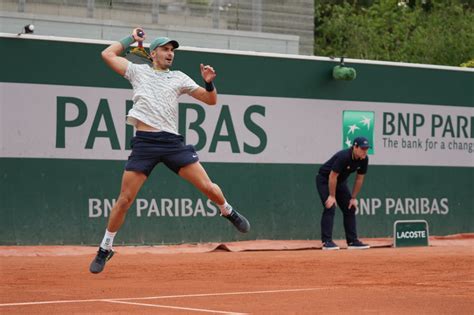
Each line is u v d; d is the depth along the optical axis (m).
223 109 24.83
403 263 18.61
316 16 58.47
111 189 23.44
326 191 23.91
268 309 11.02
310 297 12.41
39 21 30.03
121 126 23.59
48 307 11.23
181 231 24.25
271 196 25.48
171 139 12.32
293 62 25.91
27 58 22.55
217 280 15.20
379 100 27.33
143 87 12.44
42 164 22.70
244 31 33.47
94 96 23.30
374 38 55.59
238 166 25.00
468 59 51.91
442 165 28.48
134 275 16.12
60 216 22.86
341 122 26.67
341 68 26.03
